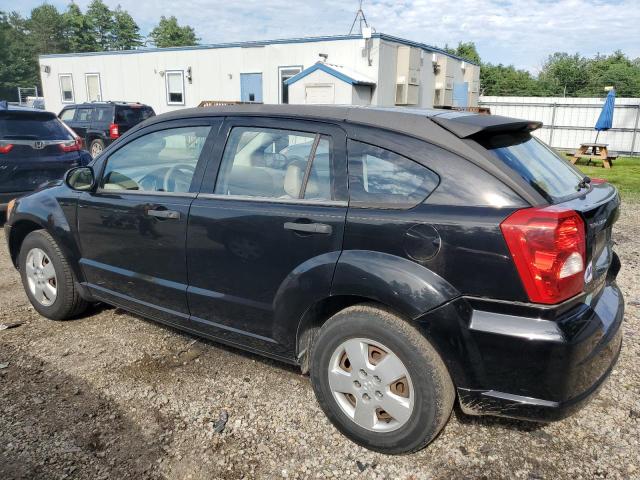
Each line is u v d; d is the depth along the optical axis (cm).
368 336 258
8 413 296
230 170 317
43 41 8488
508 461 263
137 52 2069
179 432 283
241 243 299
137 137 370
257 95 1833
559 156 315
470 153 246
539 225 220
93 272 387
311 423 293
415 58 1731
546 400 227
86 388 324
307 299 274
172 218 329
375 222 254
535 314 224
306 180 286
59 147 739
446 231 236
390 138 265
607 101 1568
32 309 450
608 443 277
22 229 443
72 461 259
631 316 441
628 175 1385
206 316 327
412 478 252
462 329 232
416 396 248
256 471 256
